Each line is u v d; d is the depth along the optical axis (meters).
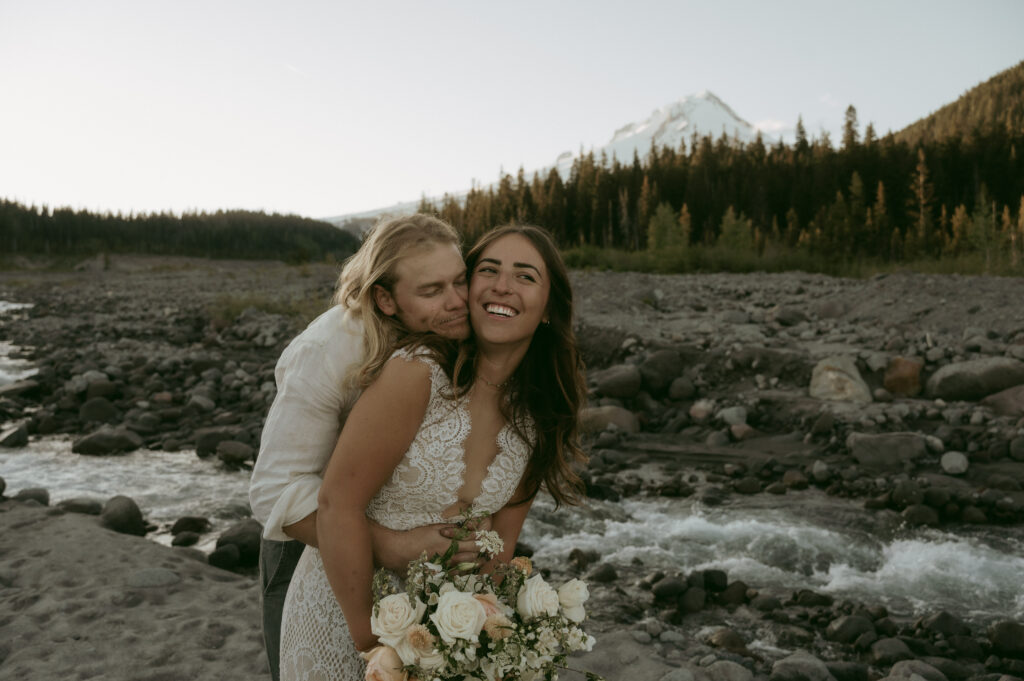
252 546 5.05
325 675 1.84
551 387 2.08
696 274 19.56
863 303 12.17
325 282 25.61
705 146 79.69
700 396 9.43
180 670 3.32
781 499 6.54
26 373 12.52
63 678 3.24
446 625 1.54
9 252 89.88
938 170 49.72
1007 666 3.81
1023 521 5.93
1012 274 16.84
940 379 8.55
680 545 5.59
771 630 4.25
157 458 7.91
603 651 3.74
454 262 1.84
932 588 4.87
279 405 1.83
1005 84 133.25
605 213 55.81
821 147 64.81
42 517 5.30
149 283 33.44
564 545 5.59
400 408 1.73
